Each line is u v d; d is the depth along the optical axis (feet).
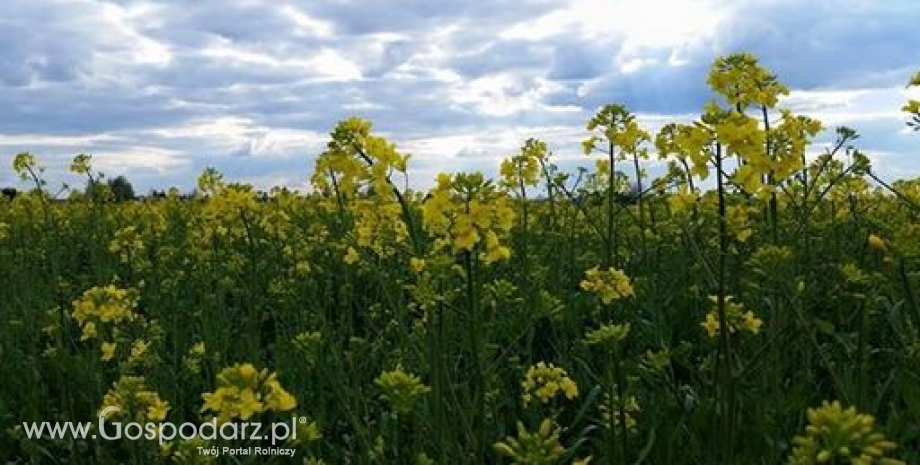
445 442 2.49
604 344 2.56
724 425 2.37
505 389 3.40
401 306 3.63
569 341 4.19
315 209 8.70
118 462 3.33
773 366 2.88
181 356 4.17
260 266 5.89
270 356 4.56
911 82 3.82
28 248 7.33
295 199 9.37
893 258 2.71
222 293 4.85
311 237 6.29
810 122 4.11
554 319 3.84
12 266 6.55
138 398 2.59
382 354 3.92
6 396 3.89
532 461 1.90
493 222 2.37
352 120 2.85
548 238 6.12
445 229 2.34
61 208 10.44
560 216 6.72
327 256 6.12
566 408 3.42
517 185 5.60
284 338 3.98
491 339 3.75
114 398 2.60
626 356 3.88
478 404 2.32
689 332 4.24
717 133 2.47
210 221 5.78
